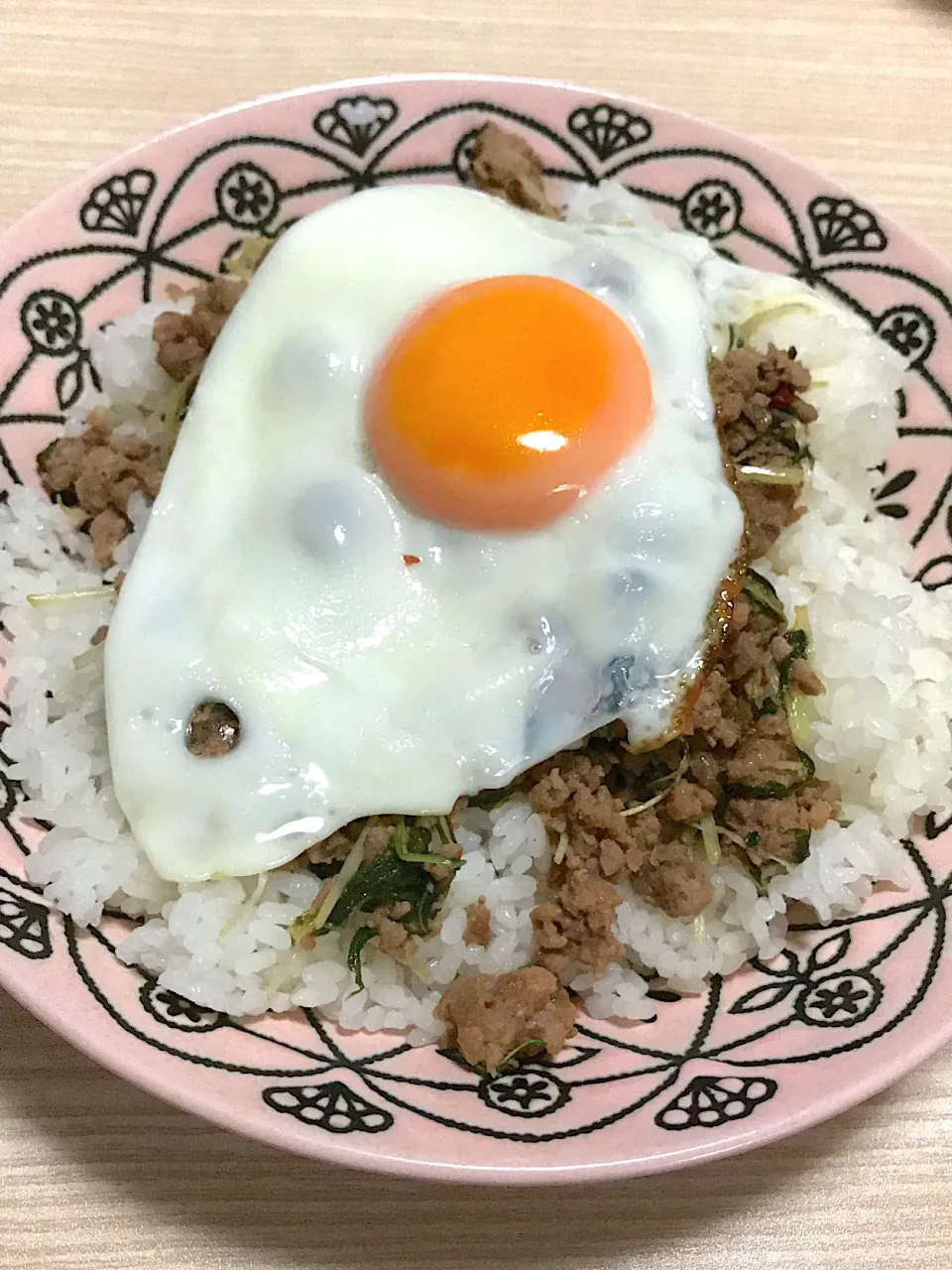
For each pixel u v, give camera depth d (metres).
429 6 0.31
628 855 0.21
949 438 0.25
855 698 0.22
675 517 0.21
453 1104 0.18
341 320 0.22
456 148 0.26
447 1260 0.19
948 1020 0.18
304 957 0.21
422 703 0.20
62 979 0.18
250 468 0.21
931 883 0.21
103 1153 0.20
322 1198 0.20
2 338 0.23
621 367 0.21
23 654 0.22
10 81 0.29
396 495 0.21
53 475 0.23
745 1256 0.20
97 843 0.21
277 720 0.20
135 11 0.30
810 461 0.24
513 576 0.20
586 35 0.31
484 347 0.20
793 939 0.22
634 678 0.21
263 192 0.26
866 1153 0.20
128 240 0.25
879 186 0.29
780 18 0.32
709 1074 0.19
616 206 0.26
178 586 0.21
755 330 0.25
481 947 0.21
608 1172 0.17
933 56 0.32
